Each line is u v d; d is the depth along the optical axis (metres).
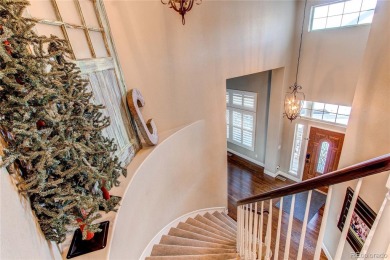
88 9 2.16
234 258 2.51
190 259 2.64
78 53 1.95
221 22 3.71
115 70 2.51
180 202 3.75
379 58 2.44
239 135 7.92
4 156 0.91
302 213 5.01
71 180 1.22
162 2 2.91
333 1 4.66
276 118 6.30
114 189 2.09
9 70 0.87
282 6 4.82
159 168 3.01
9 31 0.86
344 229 0.89
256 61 4.71
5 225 0.82
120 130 2.54
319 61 5.24
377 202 2.29
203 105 3.94
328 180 0.92
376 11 2.53
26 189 1.01
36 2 1.54
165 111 3.39
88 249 1.50
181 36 3.24
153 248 2.87
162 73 3.18
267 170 7.08
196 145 3.97
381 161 0.73
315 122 5.77
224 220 4.72
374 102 2.49
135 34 2.75
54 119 1.05
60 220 1.16
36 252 1.05
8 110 0.93
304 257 3.72
